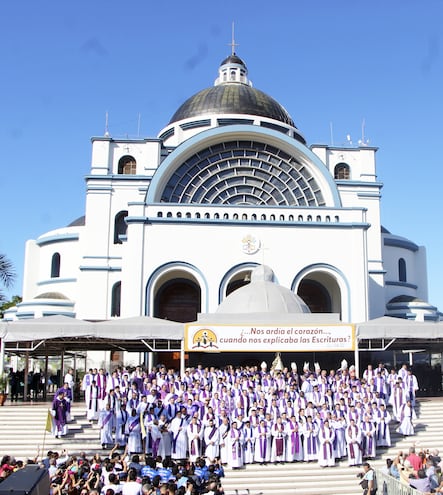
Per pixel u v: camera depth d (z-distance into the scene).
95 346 33.12
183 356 27.12
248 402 23.11
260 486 19.77
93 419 24.52
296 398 23.83
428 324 28.50
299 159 45.41
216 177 44.94
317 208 40.59
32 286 52.38
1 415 24.53
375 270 47.06
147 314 37.97
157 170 42.88
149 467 16.58
